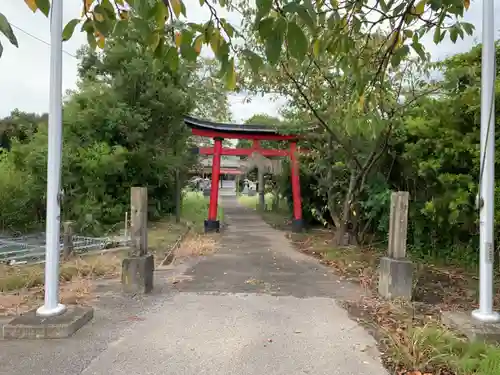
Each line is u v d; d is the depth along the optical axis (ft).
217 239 37.78
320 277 21.97
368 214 31.99
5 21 4.44
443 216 24.93
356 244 33.35
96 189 37.50
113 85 42.29
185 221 51.75
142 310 15.20
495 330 12.27
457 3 8.68
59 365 10.42
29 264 23.47
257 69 6.57
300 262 26.73
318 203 48.44
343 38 10.93
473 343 11.43
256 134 44.06
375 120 13.02
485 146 13.37
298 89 27.55
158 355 11.13
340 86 25.77
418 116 26.63
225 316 14.58
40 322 12.55
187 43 7.00
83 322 13.39
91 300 16.39
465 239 26.76
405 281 17.35
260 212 67.97
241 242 36.37
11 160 38.55
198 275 22.03
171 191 52.39
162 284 19.65
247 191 130.31
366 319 14.43
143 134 43.80
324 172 37.47
